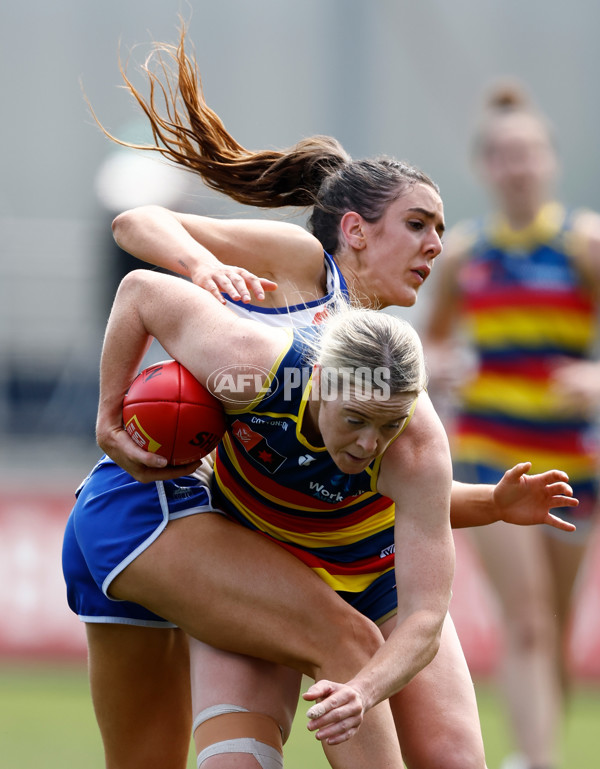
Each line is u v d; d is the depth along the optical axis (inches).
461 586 1014.4
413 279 431.8
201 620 406.3
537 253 730.2
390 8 1931.6
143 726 457.4
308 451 385.4
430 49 1940.2
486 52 1969.7
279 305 419.8
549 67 1984.5
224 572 403.9
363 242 430.6
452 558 383.2
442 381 746.2
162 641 449.4
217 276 394.6
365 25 1924.2
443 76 1937.7
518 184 725.9
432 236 431.2
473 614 1011.9
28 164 1809.8
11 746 767.1
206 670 414.9
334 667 400.5
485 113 766.5
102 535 422.3
